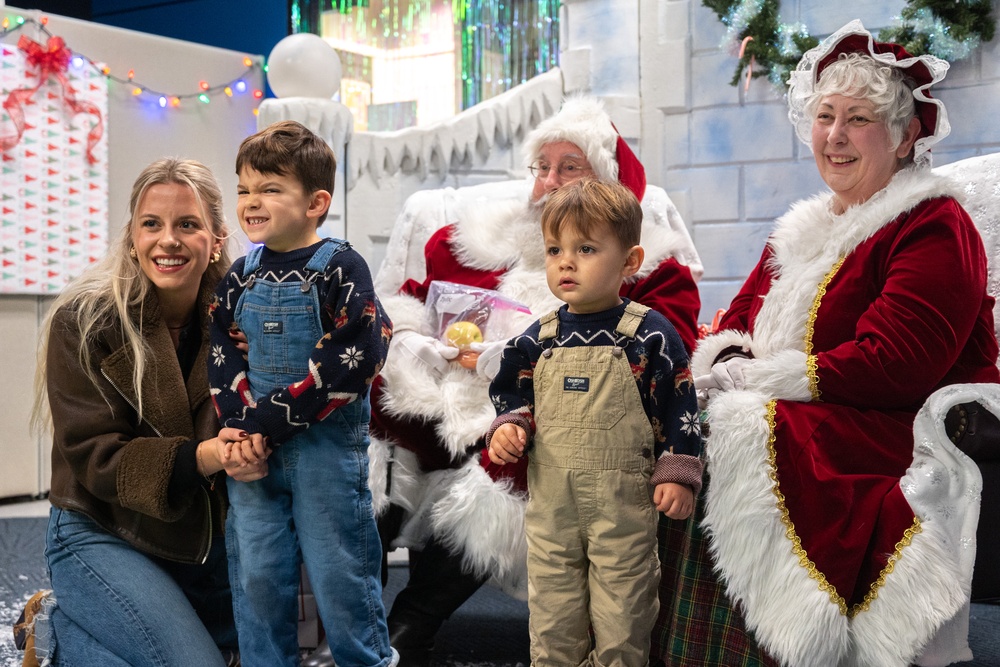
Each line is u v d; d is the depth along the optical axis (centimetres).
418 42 545
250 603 177
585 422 174
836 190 208
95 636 177
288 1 597
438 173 438
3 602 277
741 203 416
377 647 182
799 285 201
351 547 179
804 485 175
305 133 184
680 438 171
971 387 180
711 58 417
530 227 255
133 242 190
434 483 231
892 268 188
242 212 182
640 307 179
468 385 230
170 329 198
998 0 365
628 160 262
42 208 432
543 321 185
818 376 182
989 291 240
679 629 187
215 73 484
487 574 218
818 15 397
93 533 184
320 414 173
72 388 182
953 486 172
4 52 420
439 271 269
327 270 179
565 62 438
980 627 261
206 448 175
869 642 168
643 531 173
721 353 211
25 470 446
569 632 177
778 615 171
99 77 446
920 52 367
